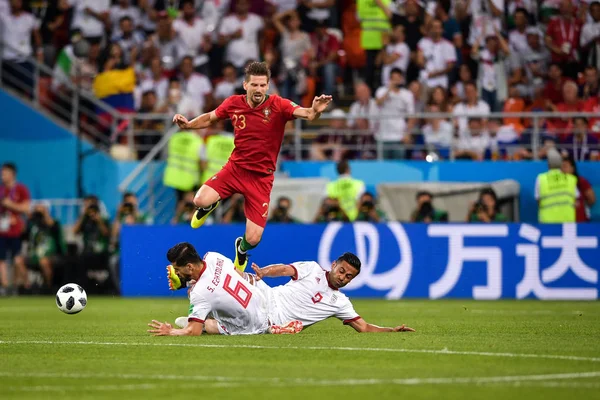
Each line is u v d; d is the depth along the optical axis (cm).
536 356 2198
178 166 5575
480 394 1670
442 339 2603
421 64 6103
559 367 2012
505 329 3003
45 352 2309
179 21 6203
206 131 5825
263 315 2730
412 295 5006
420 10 6138
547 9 6200
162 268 5225
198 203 2873
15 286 5584
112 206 5912
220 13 6356
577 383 1789
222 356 2195
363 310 4100
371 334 2764
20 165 6025
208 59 6253
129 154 5956
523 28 6191
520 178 5750
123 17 6288
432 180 5781
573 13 6147
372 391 1703
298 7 6272
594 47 6097
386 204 5659
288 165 5844
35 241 5497
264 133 2836
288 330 2730
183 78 6081
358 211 5259
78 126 6025
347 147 5731
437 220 5450
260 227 2897
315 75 6116
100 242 5478
